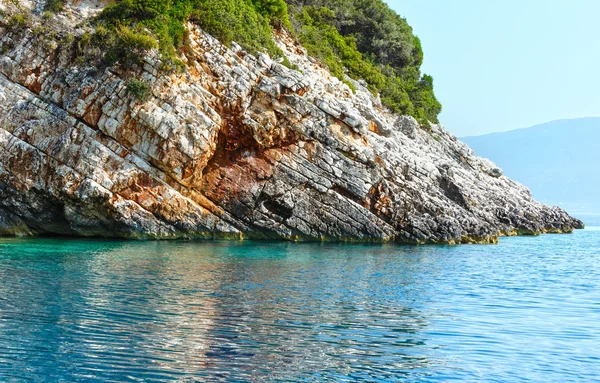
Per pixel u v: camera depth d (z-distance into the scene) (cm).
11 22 3878
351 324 1892
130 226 3819
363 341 1712
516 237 5831
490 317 2042
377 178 4341
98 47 3866
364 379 1428
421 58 7694
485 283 2748
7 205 3725
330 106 4269
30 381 1341
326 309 2084
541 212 6938
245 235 4191
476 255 3875
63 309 1920
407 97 6525
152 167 3856
